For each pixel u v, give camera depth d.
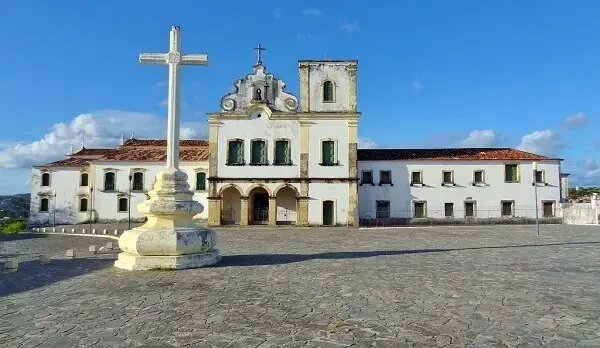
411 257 14.68
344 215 37.16
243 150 37.88
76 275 11.36
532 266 12.37
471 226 34.75
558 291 8.95
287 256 15.22
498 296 8.52
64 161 48.25
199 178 43.69
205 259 12.61
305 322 6.79
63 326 6.67
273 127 38.03
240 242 21.94
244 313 7.33
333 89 38.12
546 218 38.69
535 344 5.76
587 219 36.31
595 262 13.18
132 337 6.12
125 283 10.04
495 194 39.62
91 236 30.17
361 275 10.97
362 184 39.56
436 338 6.01
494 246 18.36
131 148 49.38
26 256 17.61
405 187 39.59
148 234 12.00
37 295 8.91
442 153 41.56
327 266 12.57
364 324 6.67
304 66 38.16
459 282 9.97
